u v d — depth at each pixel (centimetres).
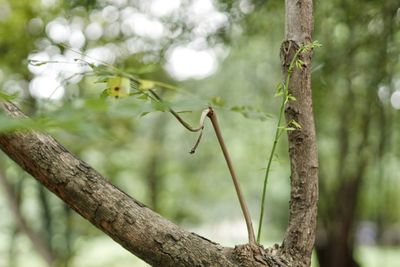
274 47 581
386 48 408
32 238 683
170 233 154
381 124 540
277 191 1261
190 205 953
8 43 423
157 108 98
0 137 147
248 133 954
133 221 153
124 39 405
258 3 386
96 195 152
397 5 373
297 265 164
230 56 665
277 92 161
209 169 1051
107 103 88
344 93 550
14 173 717
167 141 930
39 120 81
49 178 150
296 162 166
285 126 162
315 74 400
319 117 545
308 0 164
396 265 998
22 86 386
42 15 412
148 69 137
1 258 824
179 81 624
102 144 604
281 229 1326
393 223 993
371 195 813
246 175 1117
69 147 569
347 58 416
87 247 756
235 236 1466
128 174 829
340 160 660
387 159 657
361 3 382
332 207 723
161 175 856
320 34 402
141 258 155
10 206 684
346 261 723
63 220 688
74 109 85
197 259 154
